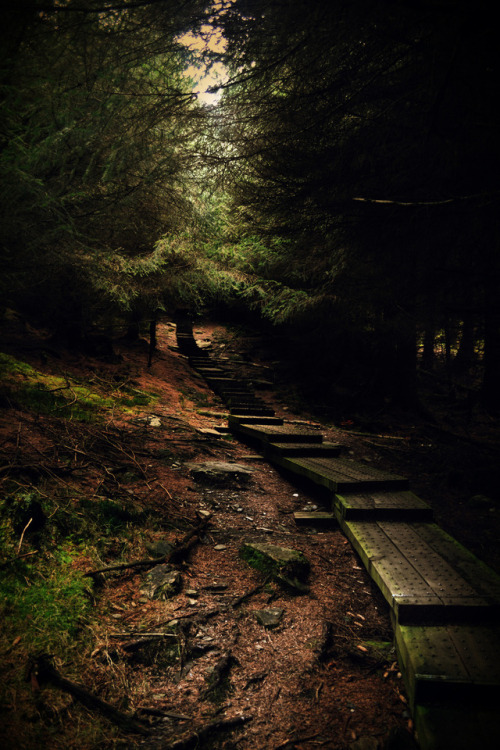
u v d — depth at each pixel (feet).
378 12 8.41
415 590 10.37
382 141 11.95
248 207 17.22
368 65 10.59
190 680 8.98
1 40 10.02
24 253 15.23
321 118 12.17
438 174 11.96
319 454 21.02
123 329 43.52
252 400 32.86
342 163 13.29
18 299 24.26
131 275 26.45
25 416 17.13
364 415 36.11
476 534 17.29
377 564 11.70
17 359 23.90
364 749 7.72
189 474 18.02
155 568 11.91
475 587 10.59
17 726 7.09
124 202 16.61
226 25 9.82
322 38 9.62
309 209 15.30
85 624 9.59
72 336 30.91
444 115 10.22
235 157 13.61
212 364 42.96
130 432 19.88
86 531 12.15
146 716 8.09
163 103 11.95
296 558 13.06
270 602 11.64
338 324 31.42
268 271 31.27
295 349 46.73
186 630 10.13
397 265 15.70
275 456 21.27
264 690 8.98
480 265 14.88
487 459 24.91
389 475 17.51
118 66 11.16
